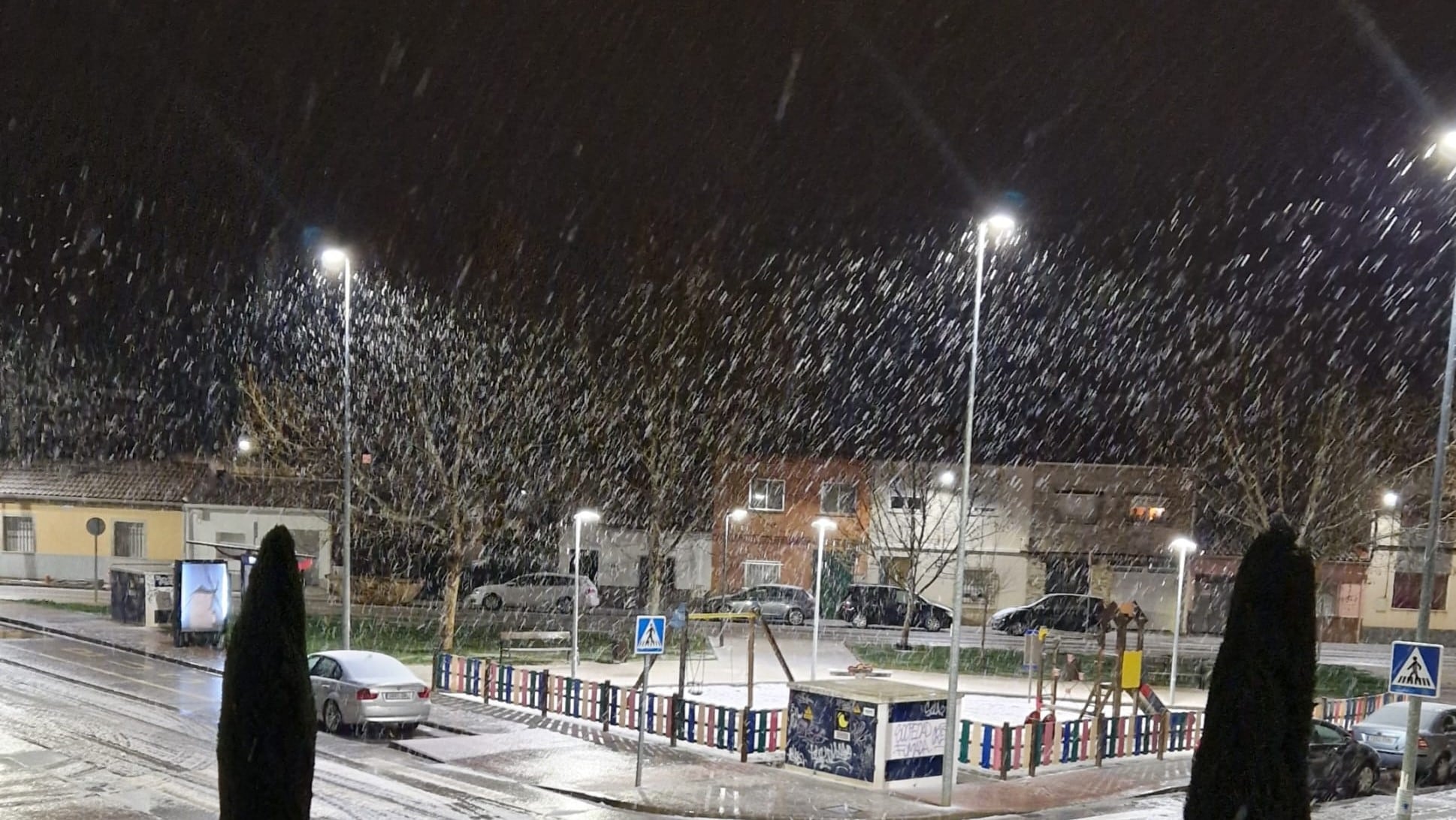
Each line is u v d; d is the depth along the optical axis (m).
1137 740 22.11
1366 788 19.94
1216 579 47.09
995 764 19.72
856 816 16.03
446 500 34.47
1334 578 44.75
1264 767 7.86
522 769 18.28
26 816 13.73
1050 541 47.56
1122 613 23.55
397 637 33.75
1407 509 44.03
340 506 37.59
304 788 8.82
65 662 26.75
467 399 33.69
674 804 16.25
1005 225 18.25
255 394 37.69
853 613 42.72
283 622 8.80
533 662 30.23
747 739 19.94
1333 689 31.86
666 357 40.69
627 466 47.38
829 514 48.06
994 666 33.75
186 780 15.94
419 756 19.11
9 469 45.72
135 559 43.84
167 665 27.00
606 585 47.97
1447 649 42.88
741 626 40.62
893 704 18.30
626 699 22.17
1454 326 16.20
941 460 49.34
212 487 44.28
